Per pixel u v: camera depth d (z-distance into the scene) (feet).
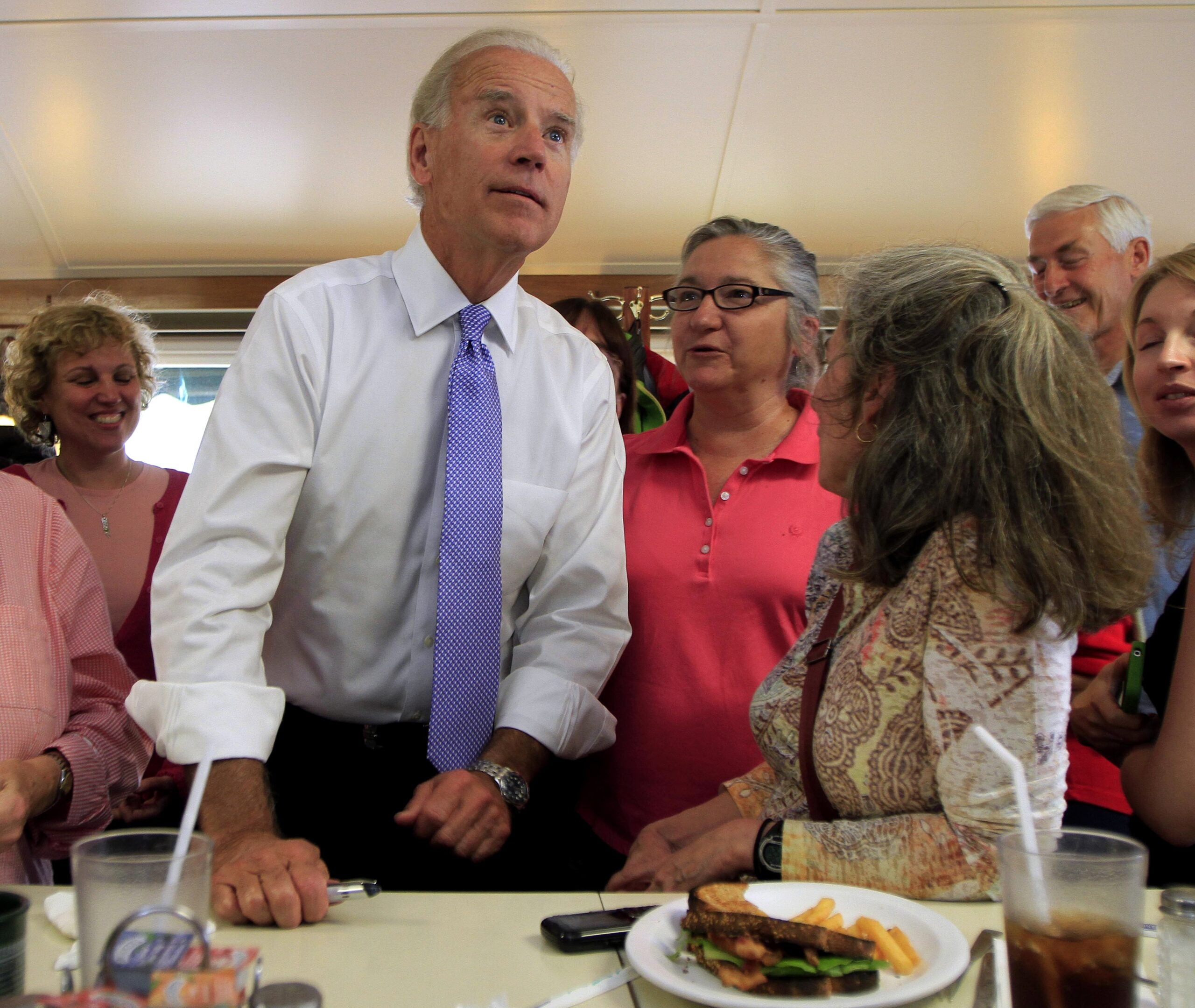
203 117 11.38
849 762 3.60
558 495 5.49
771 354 6.36
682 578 6.15
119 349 8.16
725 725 5.98
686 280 6.48
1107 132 11.22
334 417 5.02
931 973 2.70
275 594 5.23
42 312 8.27
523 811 5.38
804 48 10.48
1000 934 3.03
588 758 6.34
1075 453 3.24
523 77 4.95
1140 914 2.40
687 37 10.39
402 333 5.19
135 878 2.33
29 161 11.89
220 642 4.47
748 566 6.06
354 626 5.17
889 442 3.51
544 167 4.96
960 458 3.32
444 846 4.29
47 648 4.88
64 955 2.95
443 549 4.94
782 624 6.02
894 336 3.58
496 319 5.33
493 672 5.01
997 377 3.34
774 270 6.36
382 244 13.01
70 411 8.00
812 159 11.65
